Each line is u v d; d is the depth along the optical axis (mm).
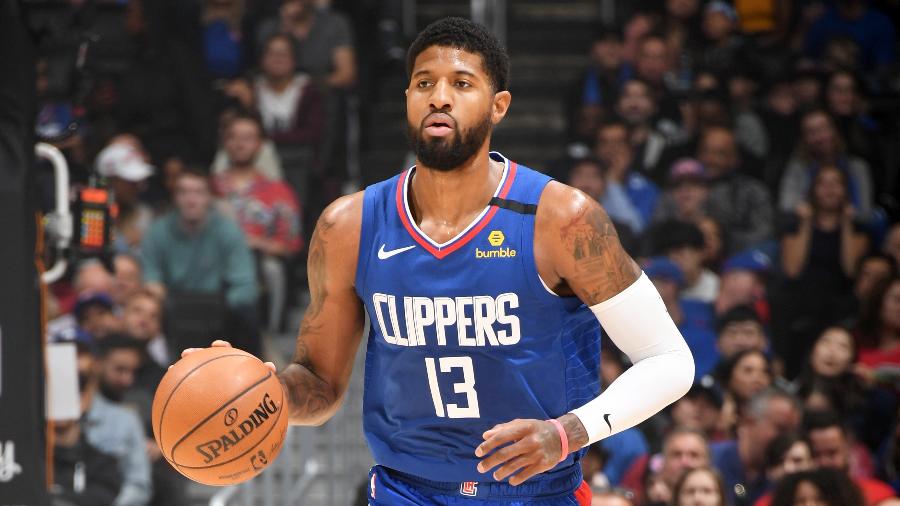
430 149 10281
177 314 26188
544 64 40156
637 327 10547
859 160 32688
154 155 31125
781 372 26547
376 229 10906
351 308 11391
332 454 24094
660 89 33812
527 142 37250
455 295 10523
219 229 27562
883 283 25031
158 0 31625
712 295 27547
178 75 31297
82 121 27516
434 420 10836
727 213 30281
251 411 10281
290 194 30344
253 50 35031
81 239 16922
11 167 14758
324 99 33406
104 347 23109
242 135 29906
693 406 22875
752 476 21719
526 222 10492
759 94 35344
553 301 10547
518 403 10680
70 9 17875
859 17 37031
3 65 14719
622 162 30953
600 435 10070
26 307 14750
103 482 21969
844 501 18906
